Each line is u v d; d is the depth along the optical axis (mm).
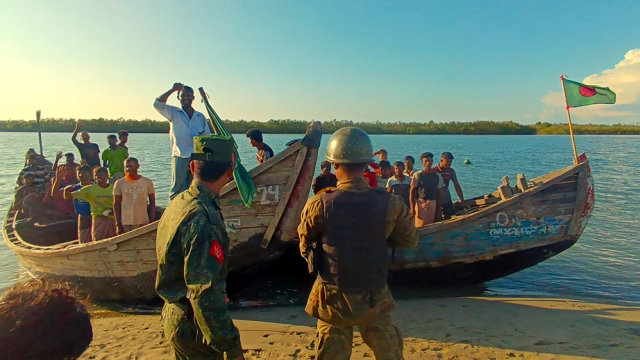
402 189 8484
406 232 3119
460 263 6980
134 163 6938
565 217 6824
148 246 6449
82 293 7141
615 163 36406
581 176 6762
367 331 3082
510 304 6629
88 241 7898
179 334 2488
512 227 6828
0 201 17984
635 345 5020
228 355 2340
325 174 7934
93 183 8031
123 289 6859
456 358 4766
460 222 6852
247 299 7141
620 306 6555
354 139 3043
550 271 8617
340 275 2926
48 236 9914
